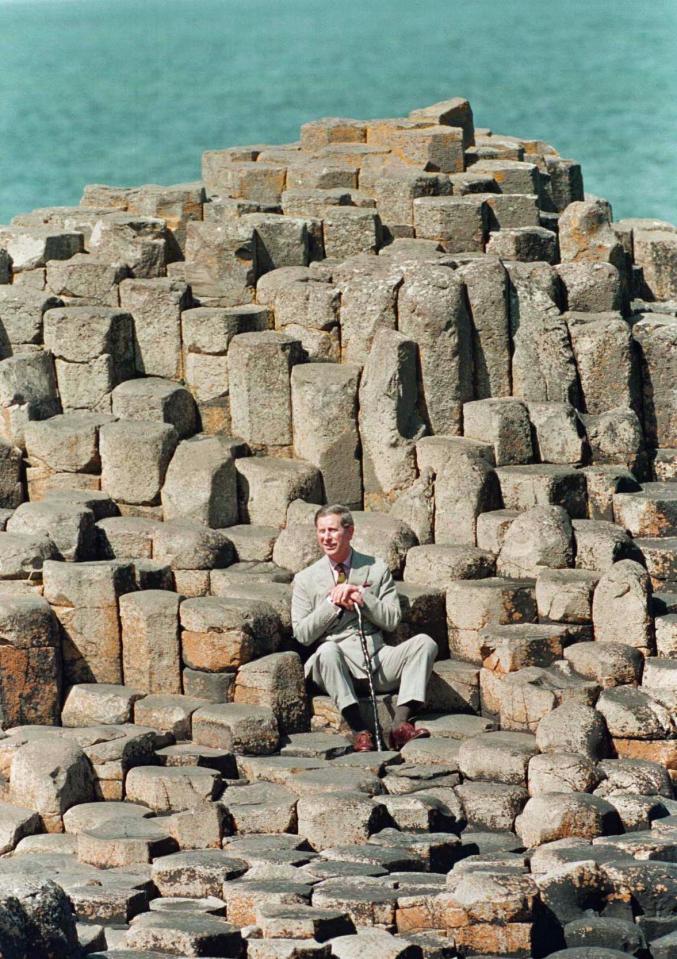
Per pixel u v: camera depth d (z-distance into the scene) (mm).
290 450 29766
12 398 29922
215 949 19297
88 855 22766
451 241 32281
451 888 20562
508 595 26391
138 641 26656
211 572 27844
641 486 28641
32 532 27828
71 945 18391
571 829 22516
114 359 30312
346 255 32062
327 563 26484
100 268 30922
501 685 25578
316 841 22906
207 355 30219
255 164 35875
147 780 24250
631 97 166875
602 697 24750
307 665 26000
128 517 29078
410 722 25734
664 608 26188
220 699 26234
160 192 33031
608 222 32094
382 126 36562
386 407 28688
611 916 20562
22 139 145125
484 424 28703
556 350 29438
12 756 24750
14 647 26203
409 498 28281
